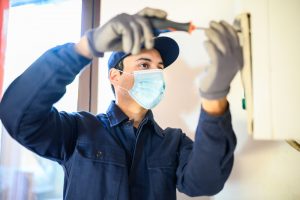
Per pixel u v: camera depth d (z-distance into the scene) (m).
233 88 0.95
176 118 1.06
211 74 0.44
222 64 0.43
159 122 1.08
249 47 0.50
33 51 1.30
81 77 1.17
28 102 0.53
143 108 0.86
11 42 1.31
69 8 1.30
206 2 1.06
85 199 0.67
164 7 1.12
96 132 0.77
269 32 0.50
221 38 0.44
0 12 1.20
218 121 0.51
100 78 1.16
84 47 0.51
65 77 0.55
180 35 1.08
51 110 0.63
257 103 0.49
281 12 0.50
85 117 0.81
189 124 1.04
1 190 1.21
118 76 0.86
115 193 0.68
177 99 1.07
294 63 0.49
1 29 1.19
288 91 0.49
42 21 1.32
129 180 0.72
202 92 0.48
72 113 0.81
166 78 1.09
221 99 0.49
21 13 1.34
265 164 0.91
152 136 0.84
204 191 0.65
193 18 1.07
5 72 1.26
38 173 1.28
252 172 0.92
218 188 0.63
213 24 0.46
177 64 1.08
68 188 0.68
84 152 0.72
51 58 0.53
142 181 0.74
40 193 1.28
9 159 1.23
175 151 0.82
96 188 0.68
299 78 0.48
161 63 0.88
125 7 1.17
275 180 0.89
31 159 1.27
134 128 0.82
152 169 0.75
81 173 0.69
